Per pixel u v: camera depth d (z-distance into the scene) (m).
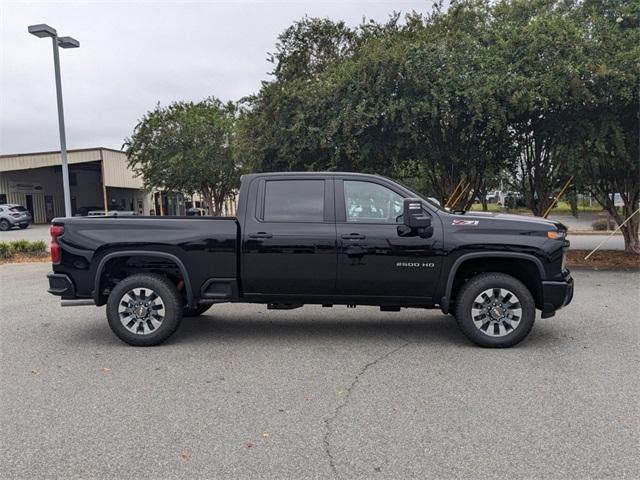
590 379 4.85
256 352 5.86
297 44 17.70
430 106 11.88
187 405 4.35
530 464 3.34
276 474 3.26
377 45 13.02
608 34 11.76
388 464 3.36
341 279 6.03
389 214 6.06
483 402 4.34
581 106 11.72
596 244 17.73
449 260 5.89
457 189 14.87
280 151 13.84
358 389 4.67
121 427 3.95
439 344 6.13
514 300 5.84
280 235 6.05
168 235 6.11
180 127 28.20
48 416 4.16
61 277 6.18
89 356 5.79
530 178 14.91
